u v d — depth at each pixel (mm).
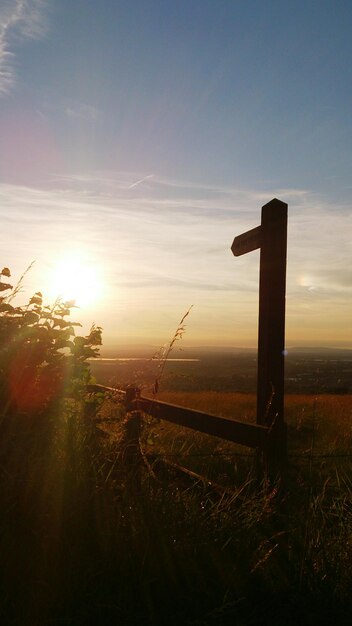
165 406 3223
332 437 5113
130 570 2078
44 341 2803
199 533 2248
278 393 2889
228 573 2139
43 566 2037
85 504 2271
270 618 2012
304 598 2068
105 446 2916
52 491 2326
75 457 2584
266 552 2244
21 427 2596
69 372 2861
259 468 2584
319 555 2221
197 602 2020
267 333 2916
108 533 2158
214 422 2840
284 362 2916
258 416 2959
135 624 1922
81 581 1979
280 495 2477
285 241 2963
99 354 2979
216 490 2717
